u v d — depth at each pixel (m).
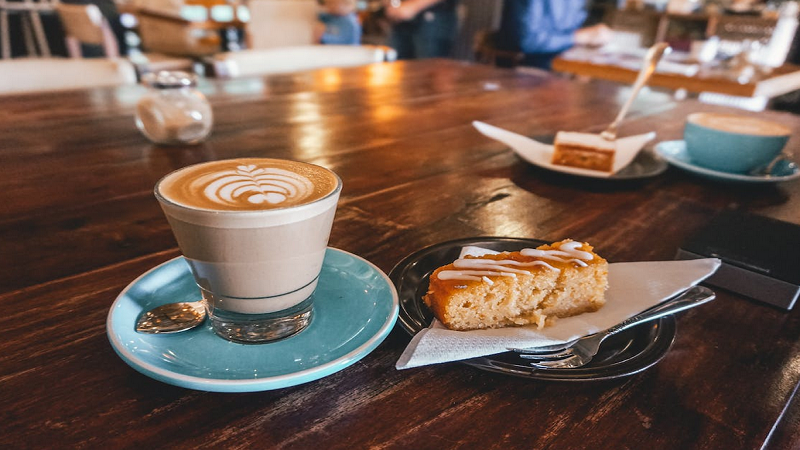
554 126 0.78
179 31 2.35
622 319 0.30
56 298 0.31
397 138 0.69
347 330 0.28
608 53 1.88
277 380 0.23
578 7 2.08
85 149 0.59
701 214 0.49
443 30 2.31
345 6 2.31
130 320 0.27
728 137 0.55
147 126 0.59
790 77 1.52
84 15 1.75
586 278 0.30
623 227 0.46
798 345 0.31
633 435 0.23
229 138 0.65
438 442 0.22
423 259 0.35
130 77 1.06
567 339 0.27
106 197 0.47
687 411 0.25
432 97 0.93
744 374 0.28
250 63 1.19
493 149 0.66
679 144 0.67
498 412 0.24
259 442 0.22
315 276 0.28
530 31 1.95
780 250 0.37
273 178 0.28
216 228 0.24
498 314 0.29
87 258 0.36
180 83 0.60
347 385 0.25
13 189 0.47
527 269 0.30
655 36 3.15
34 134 0.63
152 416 0.23
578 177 0.57
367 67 1.17
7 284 0.33
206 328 0.27
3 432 0.22
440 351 0.25
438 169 0.58
